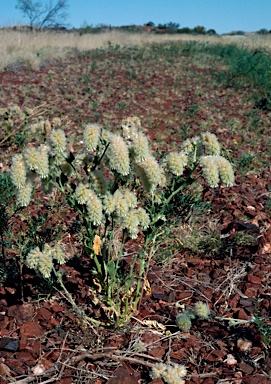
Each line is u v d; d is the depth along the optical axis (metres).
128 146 2.70
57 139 2.73
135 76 14.95
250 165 7.01
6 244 3.79
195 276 3.91
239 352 2.98
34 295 3.41
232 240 4.46
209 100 12.28
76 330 3.08
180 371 2.69
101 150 2.94
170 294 3.58
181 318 3.10
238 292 3.69
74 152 7.10
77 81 13.59
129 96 12.04
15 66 14.46
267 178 6.59
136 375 2.72
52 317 3.22
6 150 6.88
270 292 3.68
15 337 3.00
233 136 8.80
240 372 2.81
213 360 2.93
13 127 7.62
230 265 4.06
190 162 2.93
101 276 3.12
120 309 3.28
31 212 4.73
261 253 4.23
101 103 11.05
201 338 3.14
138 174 2.80
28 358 2.82
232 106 11.81
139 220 2.83
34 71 14.63
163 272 3.91
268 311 3.40
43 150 2.67
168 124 9.51
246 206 5.27
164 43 26.81
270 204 5.25
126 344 3.02
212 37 36.81
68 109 10.13
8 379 2.62
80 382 2.68
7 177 4.54
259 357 2.93
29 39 19.11
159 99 11.84
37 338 2.99
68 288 3.55
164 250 3.99
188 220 4.52
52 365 2.77
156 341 3.05
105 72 15.66
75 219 4.68
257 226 4.73
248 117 10.67
